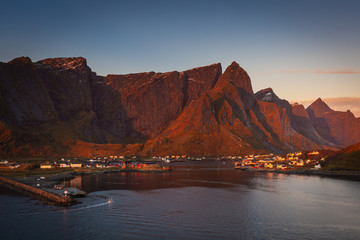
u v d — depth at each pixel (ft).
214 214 239.71
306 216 237.66
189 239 182.09
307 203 287.28
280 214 242.78
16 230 198.29
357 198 315.78
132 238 183.52
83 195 317.63
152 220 221.05
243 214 241.35
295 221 222.89
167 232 194.29
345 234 195.42
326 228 207.41
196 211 249.34
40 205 267.39
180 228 202.49
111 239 182.19
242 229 201.77
